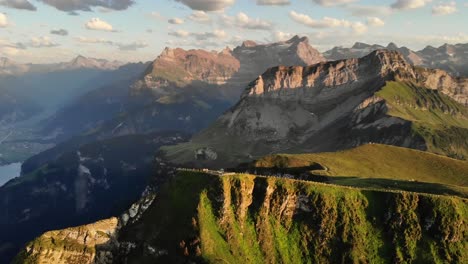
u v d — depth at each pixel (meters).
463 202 149.75
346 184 191.38
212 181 152.12
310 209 152.25
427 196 149.88
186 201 150.50
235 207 150.00
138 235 148.50
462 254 140.88
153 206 155.38
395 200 149.88
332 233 148.62
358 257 143.25
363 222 149.50
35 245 140.38
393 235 146.00
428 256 140.88
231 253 141.75
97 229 148.75
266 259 144.25
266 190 152.50
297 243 148.38
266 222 150.75
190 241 139.75
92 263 143.62
